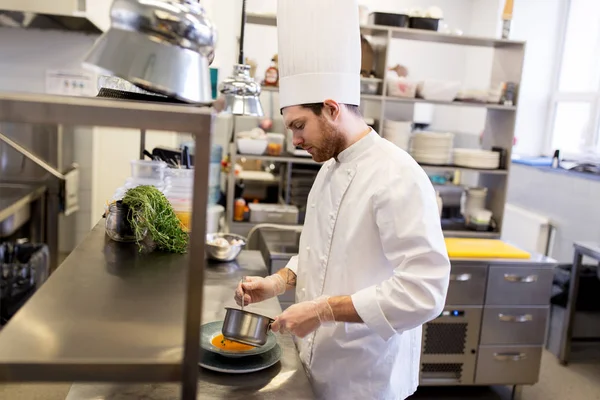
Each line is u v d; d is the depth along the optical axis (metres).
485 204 3.75
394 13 3.29
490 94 3.49
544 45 4.82
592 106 4.41
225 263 2.22
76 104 0.77
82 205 3.97
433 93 3.40
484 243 3.19
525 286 2.93
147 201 1.43
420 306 1.30
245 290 1.60
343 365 1.51
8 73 3.63
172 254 1.42
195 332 0.84
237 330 1.32
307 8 1.43
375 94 3.43
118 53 0.79
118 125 0.78
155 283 1.19
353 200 1.48
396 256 1.38
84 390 1.20
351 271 1.48
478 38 3.37
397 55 5.12
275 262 2.86
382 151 1.49
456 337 2.92
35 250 3.17
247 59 3.41
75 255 1.37
